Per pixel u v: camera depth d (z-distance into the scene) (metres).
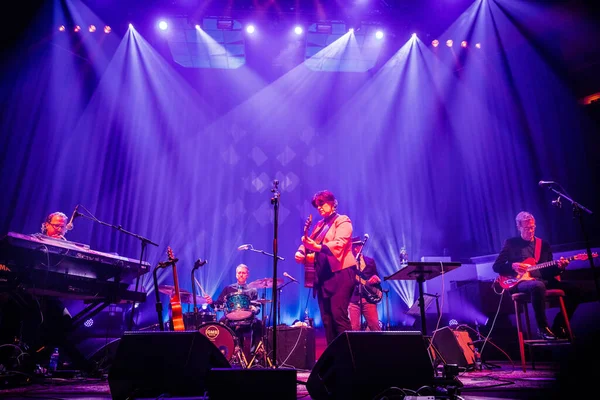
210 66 10.80
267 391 2.32
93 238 10.12
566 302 6.05
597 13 8.39
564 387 3.15
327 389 2.66
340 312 3.57
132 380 2.53
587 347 4.79
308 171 11.74
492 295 7.11
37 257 4.41
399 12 9.19
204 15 9.09
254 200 11.48
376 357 2.53
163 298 9.95
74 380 4.68
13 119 9.10
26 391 3.60
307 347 6.62
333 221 3.97
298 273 11.08
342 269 3.67
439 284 8.93
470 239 10.35
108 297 4.92
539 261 5.54
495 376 4.23
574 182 8.81
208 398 2.37
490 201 10.12
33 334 5.54
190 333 2.65
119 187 10.57
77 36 9.36
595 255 5.07
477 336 7.06
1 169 8.95
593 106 8.79
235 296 6.66
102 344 6.18
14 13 8.51
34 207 9.34
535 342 5.05
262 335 6.40
